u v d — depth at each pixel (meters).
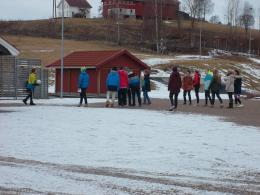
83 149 13.88
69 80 43.59
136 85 30.02
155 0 97.25
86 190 9.53
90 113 24.12
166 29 98.56
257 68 76.31
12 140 15.28
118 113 24.39
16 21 99.94
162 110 27.00
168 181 10.36
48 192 9.37
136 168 11.56
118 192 9.41
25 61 39.06
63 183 10.04
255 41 104.88
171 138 16.12
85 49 75.44
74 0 118.88
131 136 16.44
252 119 22.69
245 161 12.57
